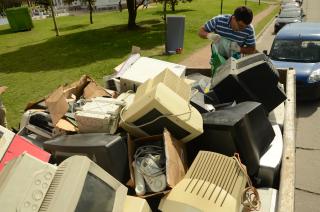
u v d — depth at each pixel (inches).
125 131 107.3
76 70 422.0
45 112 129.0
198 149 106.2
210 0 1353.3
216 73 150.9
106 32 694.5
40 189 68.7
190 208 77.9
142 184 86.2
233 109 109.5
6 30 901.8
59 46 591.5
